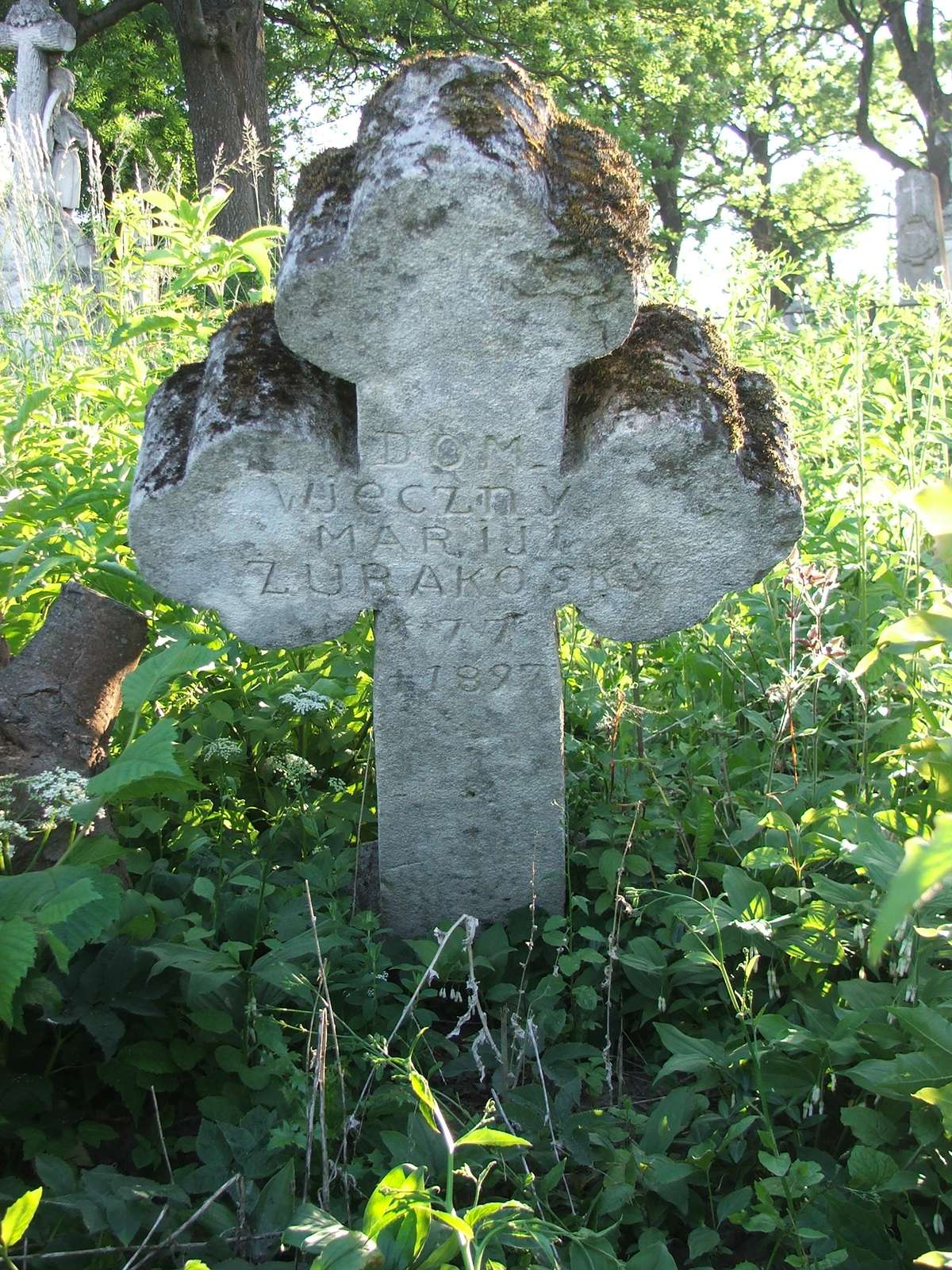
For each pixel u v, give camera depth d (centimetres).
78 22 1723
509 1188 238
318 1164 231
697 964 269
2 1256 184
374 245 248
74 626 275
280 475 279
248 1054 252
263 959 258
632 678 353
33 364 536
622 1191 226
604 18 2141
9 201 670
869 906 250
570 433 283
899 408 462
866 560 382
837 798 310
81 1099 249
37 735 271
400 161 243
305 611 296
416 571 292
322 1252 181
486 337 262
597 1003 285
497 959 296
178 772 223
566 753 364
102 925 221
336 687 368
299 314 258
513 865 320
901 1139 228
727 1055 245
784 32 3028
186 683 357
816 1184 226
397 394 270
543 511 285
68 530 346
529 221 245
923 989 240
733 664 379
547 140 258
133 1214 208
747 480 280
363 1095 248
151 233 449
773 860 270
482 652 300
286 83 2344
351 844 354
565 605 297
